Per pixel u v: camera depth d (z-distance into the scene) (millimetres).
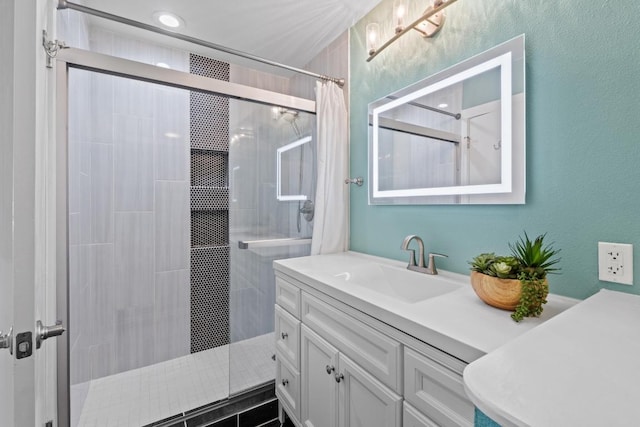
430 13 1105
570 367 442
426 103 1351
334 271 1332
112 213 1886
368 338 909
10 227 666
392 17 1535
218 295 2260
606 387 391
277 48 2051
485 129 1114
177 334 2121
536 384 402
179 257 2115
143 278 1999
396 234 1546
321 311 1145
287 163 1906
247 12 1662
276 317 1528
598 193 850
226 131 2262
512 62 1022
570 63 901
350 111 1854
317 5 1629
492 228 1113
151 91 1995
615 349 497
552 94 942
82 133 1695
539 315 779
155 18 1706
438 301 906
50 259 960
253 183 1819
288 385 1399
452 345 659
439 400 701
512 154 1028
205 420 1523
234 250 1766
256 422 1515
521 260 838
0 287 658
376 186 1638
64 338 1137
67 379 1153
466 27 1195
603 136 839
